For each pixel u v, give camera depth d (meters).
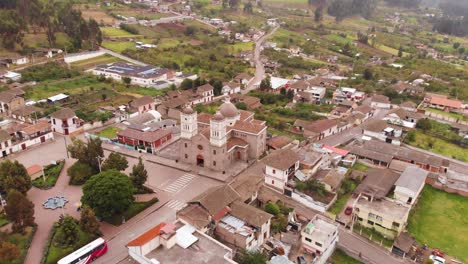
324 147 115.75
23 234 74.94
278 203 86.44
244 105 144.62
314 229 75.31
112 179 78.31
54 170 99.19
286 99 162.50
